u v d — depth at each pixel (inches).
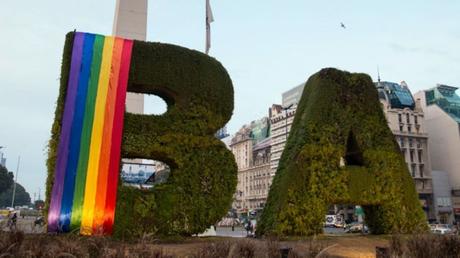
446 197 3363.7
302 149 598.2
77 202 479.2
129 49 556.7
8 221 430.3
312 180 582.9
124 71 545.0
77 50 535.8
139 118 536.7
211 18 1083.3
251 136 4995.1
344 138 628.1
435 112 3695.9
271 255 325.1
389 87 3558.1
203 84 576.7
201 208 528.4
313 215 571.8
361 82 676.1
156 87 561.6
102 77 533.6
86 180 489.1
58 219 468.4
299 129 629.0
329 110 631.2
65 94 520.1
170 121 547.8
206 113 568.1
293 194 573.3
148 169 1243.2
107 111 520.4
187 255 326.3
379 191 627.8
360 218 2844.5
